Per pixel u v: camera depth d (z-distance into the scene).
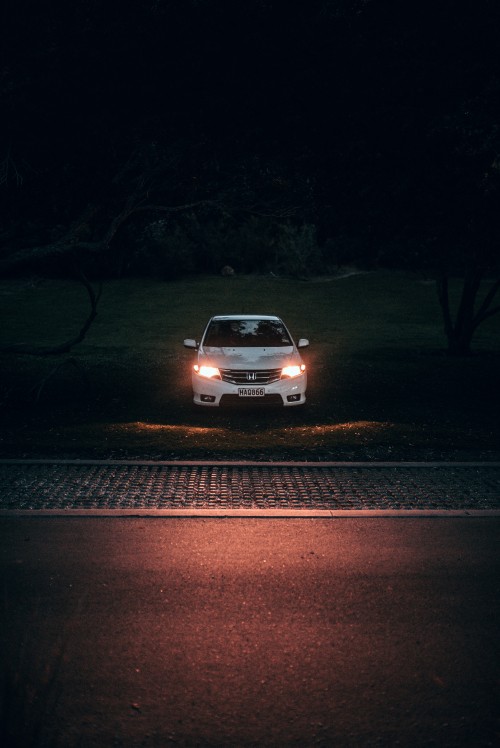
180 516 6.88
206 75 9.53
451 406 13.52
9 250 16.88
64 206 12.57
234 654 4.16
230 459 9.22
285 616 4.67
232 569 5.49
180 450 9.55
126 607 4.79
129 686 3.81
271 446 9.80
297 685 3.83
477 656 4.18
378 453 9.57
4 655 4.14
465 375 17.50
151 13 9.30
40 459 9.10
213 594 5.01
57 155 10.71
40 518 6.80
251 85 9.62
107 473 8.45
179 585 5.16
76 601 4.88
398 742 3.34
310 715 3.56
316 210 11.86
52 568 5.49
